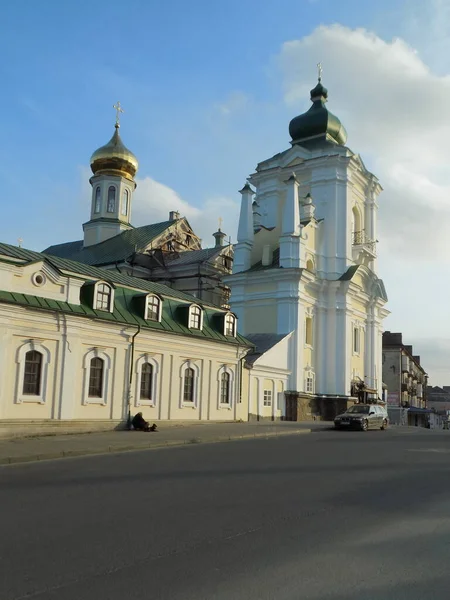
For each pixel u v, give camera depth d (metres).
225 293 56.72
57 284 26.03
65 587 6.18
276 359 43.59
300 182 54.69
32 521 9.13
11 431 23.52
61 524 8.94
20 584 6.26
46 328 25.22
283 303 47.09
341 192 52.94
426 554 7.61
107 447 20.39
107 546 7.72
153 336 30.19
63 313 25.61
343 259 51.91
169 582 6.34
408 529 8.91
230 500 10.93
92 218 66.69
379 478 14.23
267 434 29.05
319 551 7.62
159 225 63.22
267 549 7.66
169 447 22.27
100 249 61.97
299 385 45.81
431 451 21.88
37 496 11.29
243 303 49.41
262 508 10.25
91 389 27.25
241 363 36.66
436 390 161.75
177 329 31.70
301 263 48.00
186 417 32.00
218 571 6.73
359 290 52.81
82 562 7.02
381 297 57.06
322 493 11.88
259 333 47.91
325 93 58.50
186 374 32.38
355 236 56.56
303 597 5.99
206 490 12.02
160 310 31.02
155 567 6.86
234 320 36.41
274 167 55.22
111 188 66.31
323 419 48.50
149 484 12.77
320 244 52.09
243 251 51.12
